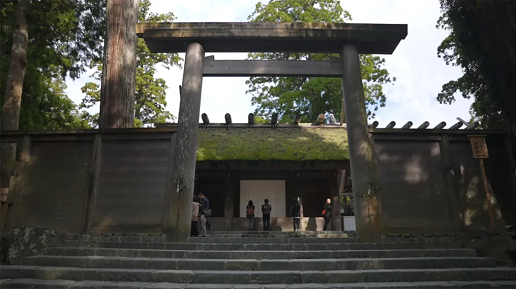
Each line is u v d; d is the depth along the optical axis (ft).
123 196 31.14
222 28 35.22
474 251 26.50
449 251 26.45
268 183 56.70
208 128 57.57
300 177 55.72
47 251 25.96
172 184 30.89
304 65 35.91
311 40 36.01
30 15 46.01
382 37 35.45
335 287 19.71
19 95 42.22
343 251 25.67
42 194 31.37
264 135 55.42
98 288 19.92
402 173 32.19
